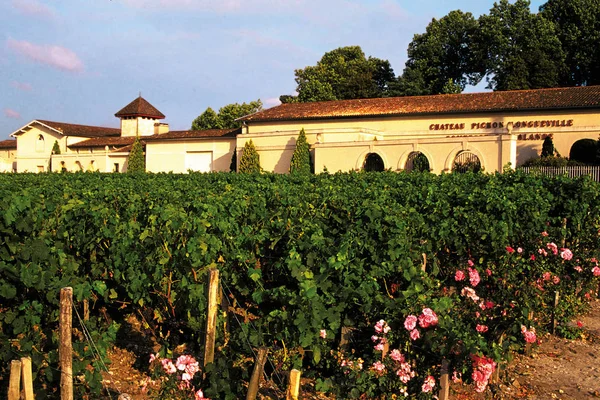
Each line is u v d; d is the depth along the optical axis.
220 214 9.63
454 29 74.88
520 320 8.12
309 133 51.09
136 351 9.20
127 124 76.44
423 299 7.18
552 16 68.75
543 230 11.05
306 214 10.43
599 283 13.34
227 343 7.86
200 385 6.88
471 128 46.59
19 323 7.36
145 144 64.25
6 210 7.44
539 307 9.62
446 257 10.47
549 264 10.55
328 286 7.67
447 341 6.66
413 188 14.38
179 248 8.91
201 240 8.52
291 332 7.45
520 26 68.94
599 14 65.81
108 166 66.31
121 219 10.50
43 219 9.38
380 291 8.42
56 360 6.66
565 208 12.33
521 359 9.38
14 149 84.19
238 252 9.21
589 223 12.59
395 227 8.48
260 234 9.54
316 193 12.23
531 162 39.00
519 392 8.08
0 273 7.60
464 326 7.34
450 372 6.92
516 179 18.09
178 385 6.41
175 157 60.75
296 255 7.62
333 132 49.00
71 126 77.56
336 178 22.88
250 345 7.27
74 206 10.20
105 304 10.70
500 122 45.34
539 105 43.91
